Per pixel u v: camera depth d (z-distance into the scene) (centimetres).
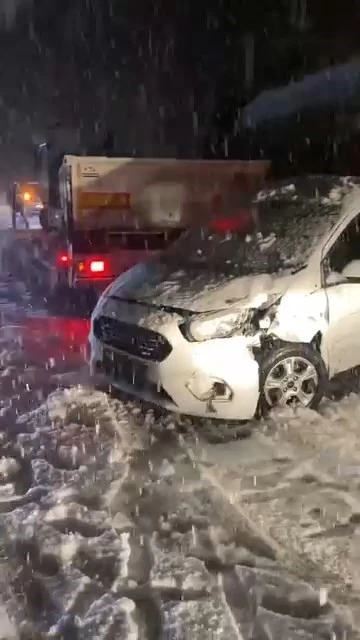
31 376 709
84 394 623
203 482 463
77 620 327
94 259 909
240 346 529
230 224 690
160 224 943
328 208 623
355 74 1402
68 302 1005
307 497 441
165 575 363
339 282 568
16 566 376
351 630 321
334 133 1474
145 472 479
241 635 318
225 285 561
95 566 373
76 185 920
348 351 570
